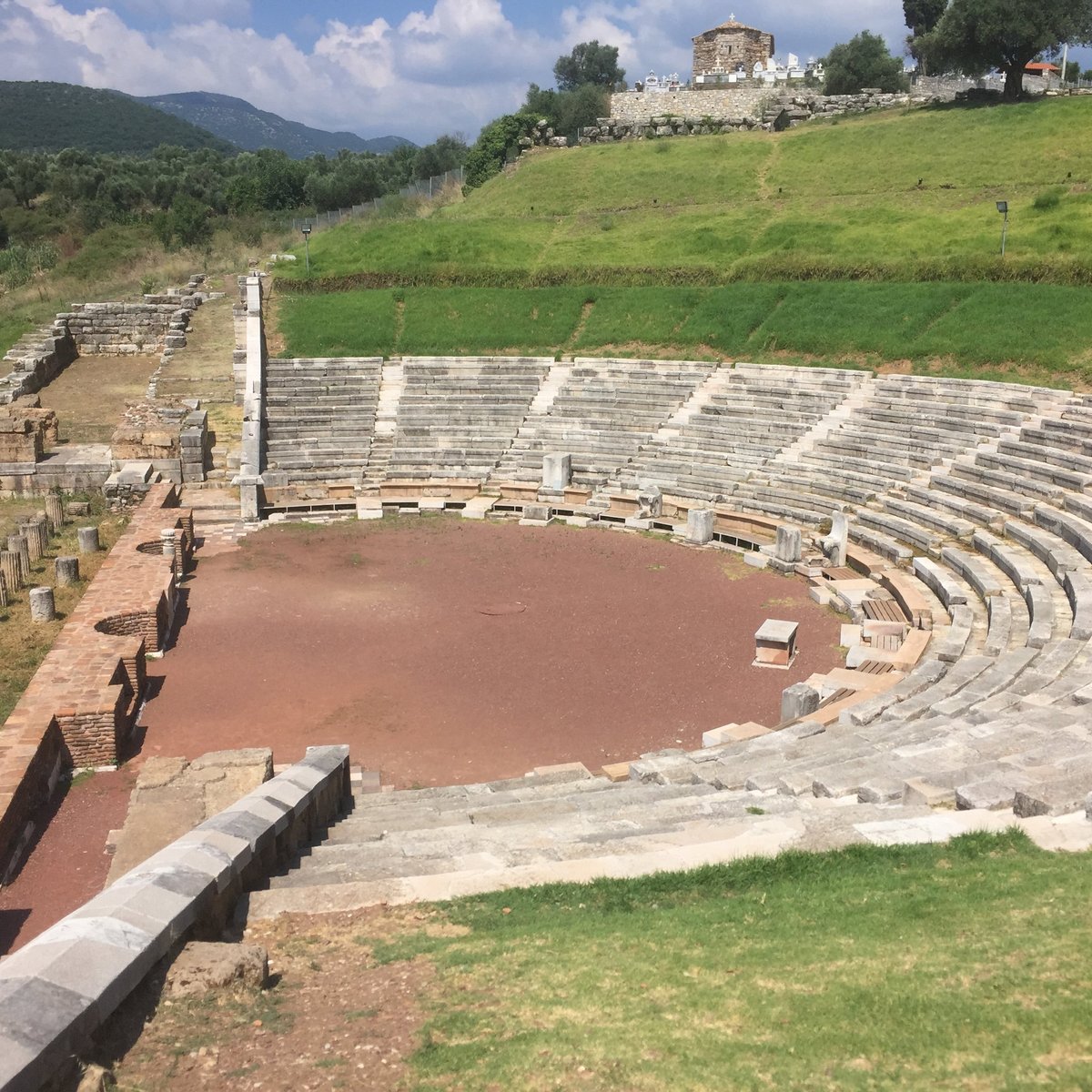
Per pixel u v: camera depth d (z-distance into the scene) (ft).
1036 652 62.64
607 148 239.50
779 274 158.61
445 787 53.26
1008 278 140.77
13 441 116.37
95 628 70.28
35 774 52.26
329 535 110.83
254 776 45.55
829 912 27.50
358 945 27.37
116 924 23.68
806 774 41.19
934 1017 20.35
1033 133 197.36
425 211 234.58
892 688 61.21
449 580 95.20
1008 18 215.10
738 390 131.23
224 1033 21.97
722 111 270.26
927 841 32.14
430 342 152.35
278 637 80.07
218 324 174.50
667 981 23.53
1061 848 30.73
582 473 124.67
